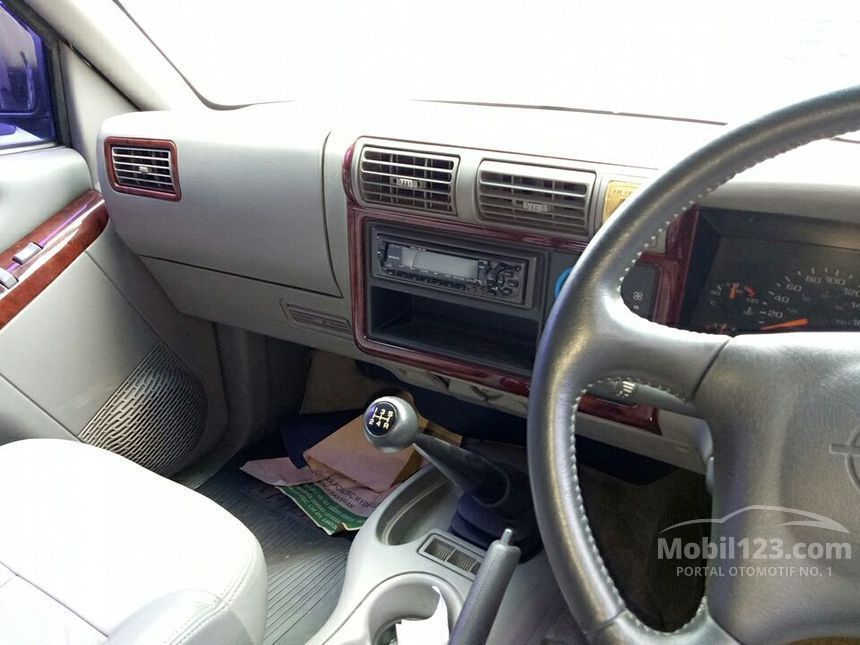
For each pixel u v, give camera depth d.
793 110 0.50
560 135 0.97
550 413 0.55
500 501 1.13
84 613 0.81
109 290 1.34
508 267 0.96
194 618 0.76
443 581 1.11
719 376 0.54
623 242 0.55
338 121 1.11
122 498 0.94
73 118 1.34
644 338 0.55
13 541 0.89
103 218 1.33
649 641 0.55
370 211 1.03
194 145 1.16
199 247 1.25
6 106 1.30
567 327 0.55
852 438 0.52
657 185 0.54
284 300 1.25
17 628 0.80
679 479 1.30
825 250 0.79
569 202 0.87
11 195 1.21
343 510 1.46
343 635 1.07
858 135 0.90
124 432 1.41
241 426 1.64
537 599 1.10
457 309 1.16
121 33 1.31
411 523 1.27
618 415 0.95
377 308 1.13
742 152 0.52
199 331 1.54
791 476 0.54
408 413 1.00
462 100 1.33
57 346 1.26
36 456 1.02
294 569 1.35
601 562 0.56
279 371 1.64
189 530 0.89
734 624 0.57
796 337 0.54
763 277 0.84
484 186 0.91
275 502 1.51
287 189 1.09
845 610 0.56
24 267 1.21
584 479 1.34
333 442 1.55
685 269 0.85
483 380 1.08
